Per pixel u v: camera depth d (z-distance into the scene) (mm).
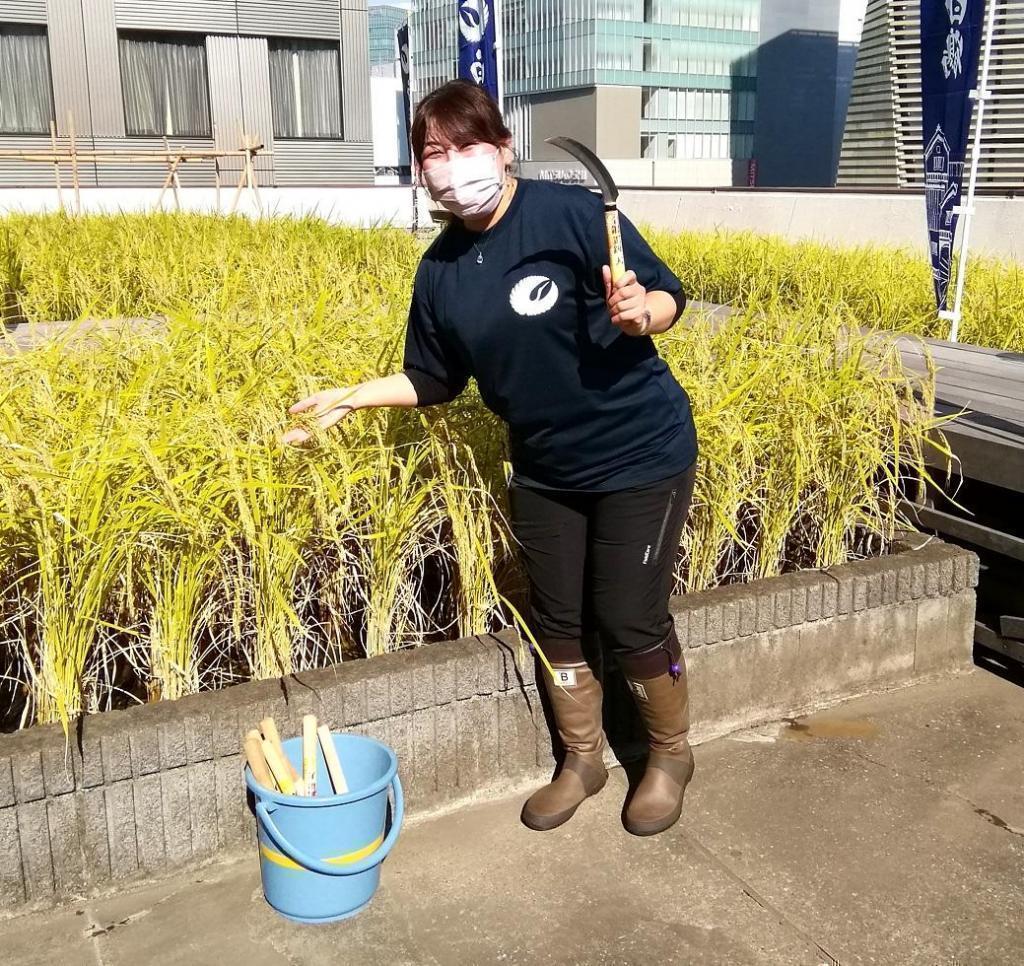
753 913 2576
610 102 75938
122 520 2609
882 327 7820
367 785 2664
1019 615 3846
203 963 2398
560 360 2531
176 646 2781
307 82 24031
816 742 3354
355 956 2428
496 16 8719
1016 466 3709
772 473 3678
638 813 2877
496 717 3006
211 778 2654
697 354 4016
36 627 2818
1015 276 8609
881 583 3568
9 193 18359
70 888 2561
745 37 80625
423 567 3311
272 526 2859
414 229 13125
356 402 2801
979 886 2676
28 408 3115
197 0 22469
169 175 16531
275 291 6594
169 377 3410
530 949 2455
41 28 21703
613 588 2744
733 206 15414
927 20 6664
